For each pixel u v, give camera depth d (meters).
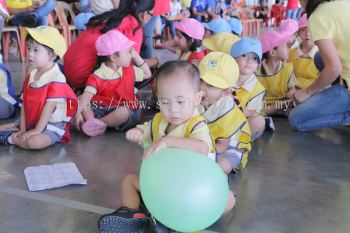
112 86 2.58
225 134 1.86
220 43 2.72
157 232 1.34
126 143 2.37
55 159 2.10
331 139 2.49
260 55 2.31
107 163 2.06
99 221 1.33
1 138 2.26
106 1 3.01
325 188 1.82
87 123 2.42
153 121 1.57
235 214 1.58
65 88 2.26
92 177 1.89
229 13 7.76
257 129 2.39
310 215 1.58
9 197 1.68
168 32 6.20
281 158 2.17
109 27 2.77
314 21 2.35
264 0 9.42
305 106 2.57
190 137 1.45
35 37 2.17
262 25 9.19
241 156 1.92
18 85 3.56
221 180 1.25
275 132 2.61
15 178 1.86
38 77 2.27
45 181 1.81
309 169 2.03
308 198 1.72
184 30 3.11
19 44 4.89
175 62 1.43
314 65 3.05
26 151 2.20
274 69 2.88
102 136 2.49
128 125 2.59
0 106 2.74
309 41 3.06
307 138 2.51
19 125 2.42
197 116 1.49
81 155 2.16
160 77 1.40
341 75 2.45
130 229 1.36
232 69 1.85
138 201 1.49
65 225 1.48
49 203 1.64
